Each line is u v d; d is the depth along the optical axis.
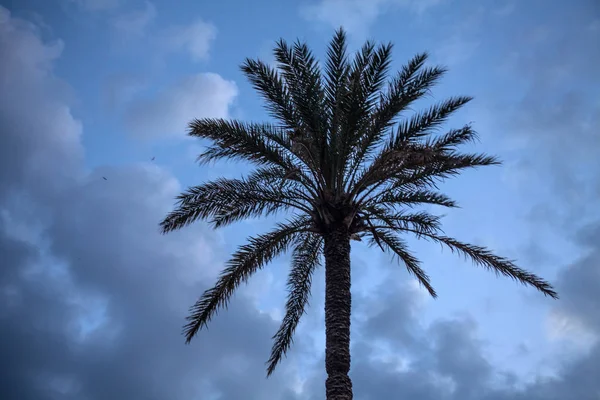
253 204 19.20
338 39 18.80
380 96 18.16
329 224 18.47
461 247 19.86
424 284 20.94
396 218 19.69
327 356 17.33
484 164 18.23
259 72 18.81
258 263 18.77
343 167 18.48
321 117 18.27
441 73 18.48
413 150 17.28
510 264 19.59
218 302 18.45
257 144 18.27
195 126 18.31
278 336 20.45
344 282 17.94
